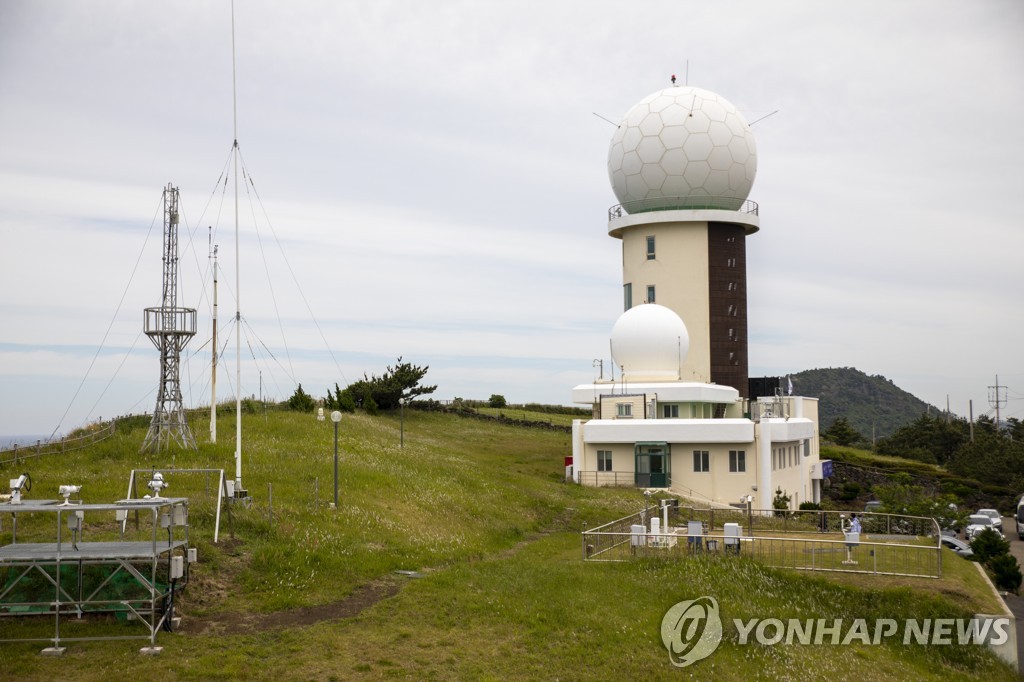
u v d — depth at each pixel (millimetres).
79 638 21828
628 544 34656
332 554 28906
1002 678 27391
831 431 109625
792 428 57906
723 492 55094
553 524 44000
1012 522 70000
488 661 22750
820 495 71500
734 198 71000
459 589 27469
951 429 107125
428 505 38812
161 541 24516
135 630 22578
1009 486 81312
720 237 70188
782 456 59156
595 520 44500
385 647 22906
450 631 24312
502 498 45438
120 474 35812
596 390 61750
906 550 35094
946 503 60406
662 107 70375
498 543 37500
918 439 107250
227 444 42781
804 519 45188
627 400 58250
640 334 63219
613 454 56656
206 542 27547
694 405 61500
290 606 25219
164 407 41094
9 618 22781
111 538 26703
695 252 69750
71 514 24078
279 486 35906
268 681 20531
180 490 33344
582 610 26625
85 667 20469
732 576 30516
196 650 21703
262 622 24000
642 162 70125
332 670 21312
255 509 31734
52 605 22625
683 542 35031
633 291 71625
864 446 107188
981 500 78625
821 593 30219
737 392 66062
